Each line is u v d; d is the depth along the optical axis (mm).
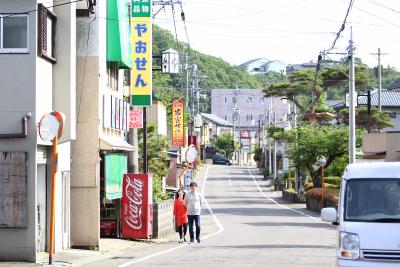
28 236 20109
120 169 30094
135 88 32125
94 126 25359
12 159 20156
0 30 20391
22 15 20359
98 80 25359
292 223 45625
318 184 69875
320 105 83688
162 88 81500
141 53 32062
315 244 27703
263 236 33438
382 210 14039
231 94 186875
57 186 23078
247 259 20812
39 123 19391
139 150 48469
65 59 22391
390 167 14852
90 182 25312
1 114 20359
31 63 20375
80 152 25312
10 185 20109
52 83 22250
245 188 95438
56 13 22391
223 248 25625
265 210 61906
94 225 25234
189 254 22812
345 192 14578
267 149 122562
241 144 170500
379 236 13109
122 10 29641
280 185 92000
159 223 32656
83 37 25297
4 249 20109
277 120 161375
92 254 22891
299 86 82938
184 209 30266
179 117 66750
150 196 29953
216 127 174125
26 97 20359
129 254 23453
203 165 145000
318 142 67688
